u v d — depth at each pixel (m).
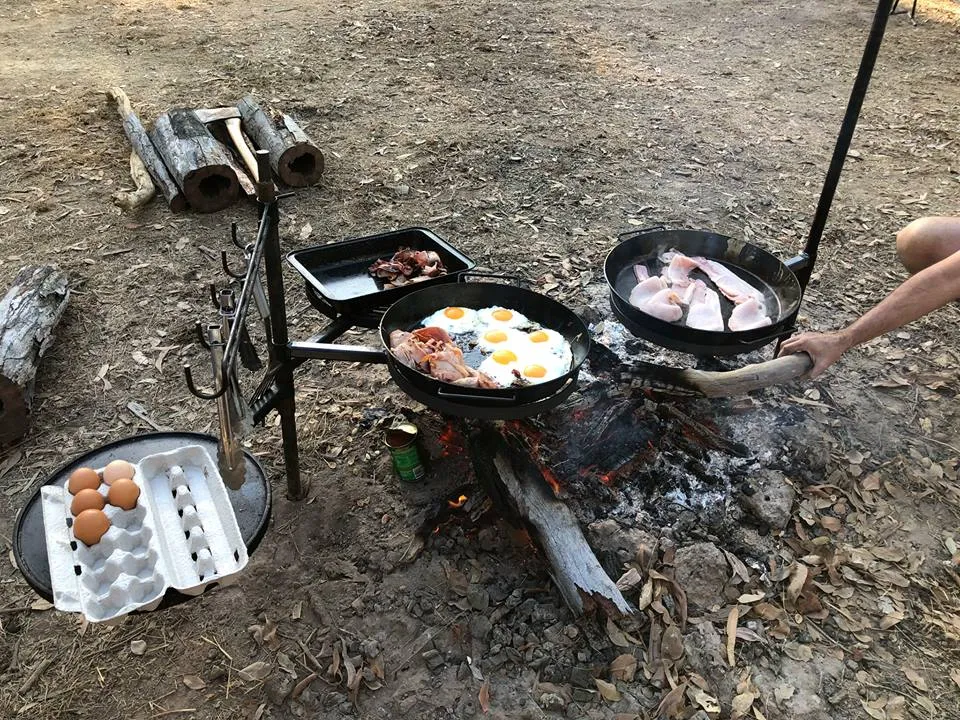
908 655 1.35
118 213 2.63
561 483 1.54
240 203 2.73
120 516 1.23
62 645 1.32
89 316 2.14
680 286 1.71
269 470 1.66
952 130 3.52
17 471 1.66
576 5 5.15
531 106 3.61
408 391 1.36
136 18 4.58
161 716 1.23
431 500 1.59
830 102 3.82
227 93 3.58
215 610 1.38
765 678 1.31
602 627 1.36
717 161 3.18
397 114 3.46
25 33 4.29
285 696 1.26
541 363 1.50
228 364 1.03
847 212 2.82
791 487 1.62
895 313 1.57
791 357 1.61
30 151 2.99
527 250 2.52
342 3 4.96
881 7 1.45
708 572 1.43
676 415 1.66
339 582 1.43
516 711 1.25
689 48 4.52
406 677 1.29
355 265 1.86
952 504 1.64
